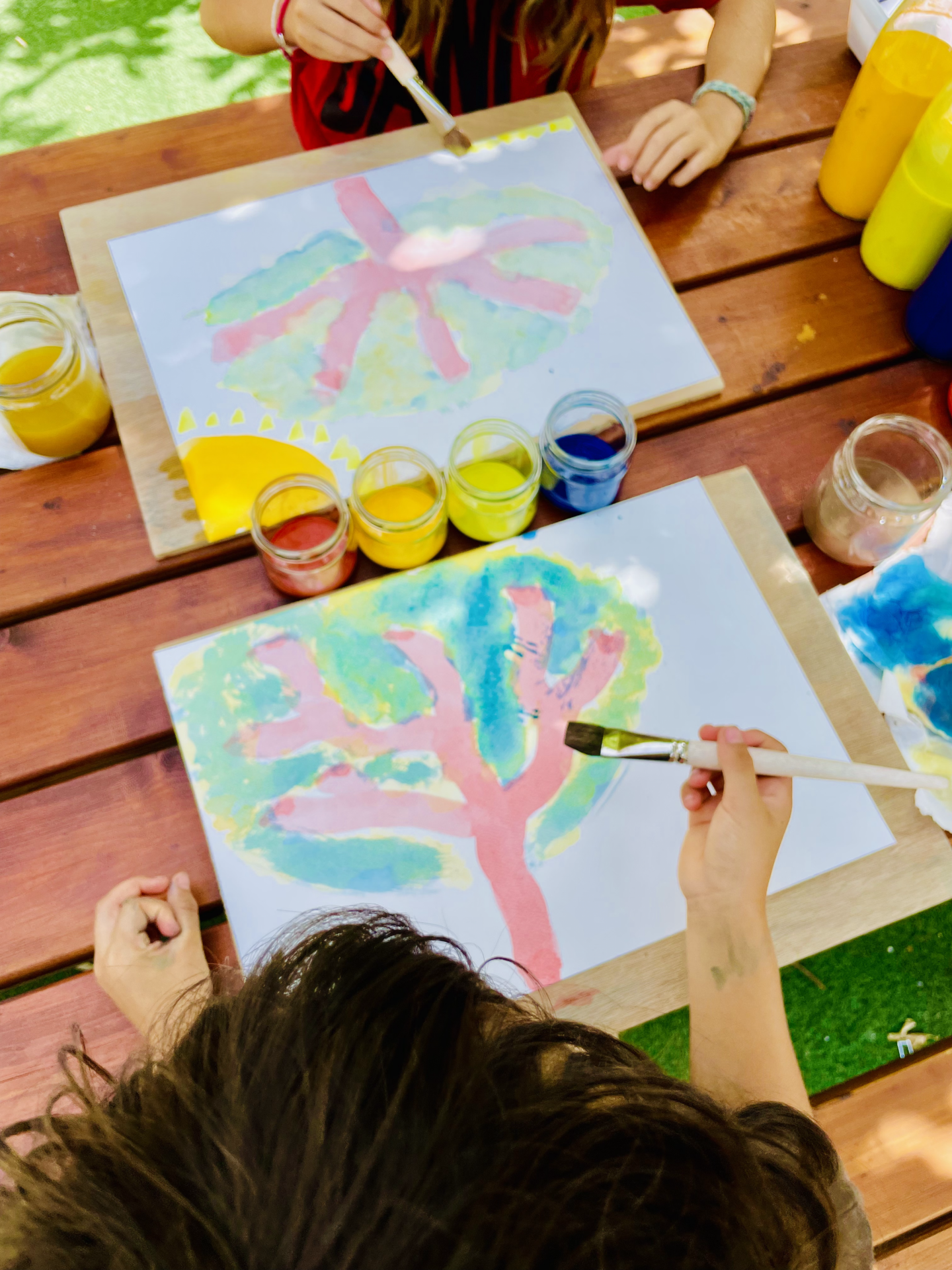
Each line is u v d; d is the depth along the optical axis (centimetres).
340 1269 26
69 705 67
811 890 64
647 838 64
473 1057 32
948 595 72
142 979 58
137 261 78
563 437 71
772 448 77
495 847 63
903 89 71
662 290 79
